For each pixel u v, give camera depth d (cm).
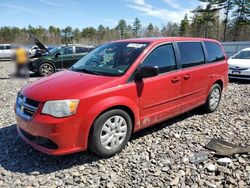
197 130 474
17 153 381
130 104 374
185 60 472
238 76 1007
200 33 5200
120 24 7712
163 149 395
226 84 610
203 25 5069
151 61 411
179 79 450
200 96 521
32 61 1216
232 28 4509
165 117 443
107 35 7694
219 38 4909
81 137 334
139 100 388
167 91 430
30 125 333
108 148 362
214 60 557
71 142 329
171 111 450
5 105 648
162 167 345
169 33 6488
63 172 333
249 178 320
